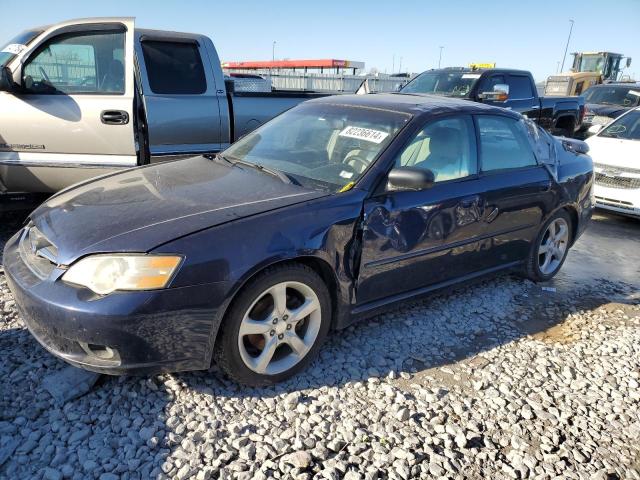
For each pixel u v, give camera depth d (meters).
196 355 2.53
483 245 3.82
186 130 5.25
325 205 2.87
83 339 2.34
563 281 4.80
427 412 2.74
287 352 2.92
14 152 4.40
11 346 2.99
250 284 2.59
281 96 6.14
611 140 7.35
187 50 5.27
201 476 2.19
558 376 3.20
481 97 9.38
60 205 2.95
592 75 20.83
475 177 3.70
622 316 4.14
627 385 3.17
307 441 2.44
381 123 3.46
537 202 4.16
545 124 10.93
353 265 3.01
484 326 3.76
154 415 2.54
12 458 2.23
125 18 4.57
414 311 3.88
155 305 2.35
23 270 2.62
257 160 3.56
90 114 4.47
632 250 5.98
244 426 2.52
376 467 2.34
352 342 3.36
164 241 2.42
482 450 2.52
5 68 4.21
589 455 2.56
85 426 2.44
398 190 3.19
